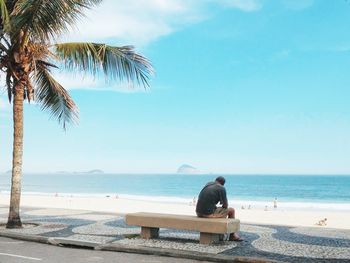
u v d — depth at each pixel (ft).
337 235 42.91
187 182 565.12
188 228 35.06
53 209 69.77
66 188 380.78
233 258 29.53
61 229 43.98
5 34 41.60
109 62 45.16
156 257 31.22
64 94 49.34
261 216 82.69
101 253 32.65
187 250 32.04
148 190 347.97
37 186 428.97
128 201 128.88
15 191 43.93
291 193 300.81
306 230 46.78
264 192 313.53
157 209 98.58
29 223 48.52
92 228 45.01
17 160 43.98
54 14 38.19
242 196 265.34
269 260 28.76
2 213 61.77
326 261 29.40
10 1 40.73
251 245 35.47
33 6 37.32
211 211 35.86
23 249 33.88
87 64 44.62
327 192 313.94
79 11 39.19
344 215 87.81
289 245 35.99
